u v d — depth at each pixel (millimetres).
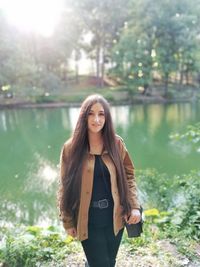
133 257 2719
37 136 16250
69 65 36750
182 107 25859
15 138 15984
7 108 26531
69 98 28625
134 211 1912
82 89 31984
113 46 32281
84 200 1809
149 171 7004
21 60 26281
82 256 2750
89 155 1814
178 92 31391
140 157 11492
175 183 5285
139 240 2982
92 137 1828
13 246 2723
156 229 3453
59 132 17031
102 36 33469
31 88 26922
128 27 31688
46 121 20703
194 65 31297
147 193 5363
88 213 1833
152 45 30562
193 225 3367
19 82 26703
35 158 11898
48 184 8672
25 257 2670
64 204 1830
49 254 2742
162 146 13031
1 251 2715
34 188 8352
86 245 1885
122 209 1885
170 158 11164
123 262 2637
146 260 2672
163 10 30234
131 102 28922
